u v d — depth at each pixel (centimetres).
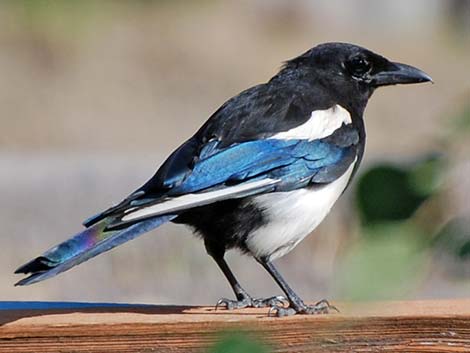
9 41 3428
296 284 1352
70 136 2708
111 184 1645
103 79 3222
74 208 1631
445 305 802
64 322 771
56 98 3008
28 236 1611
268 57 3575
